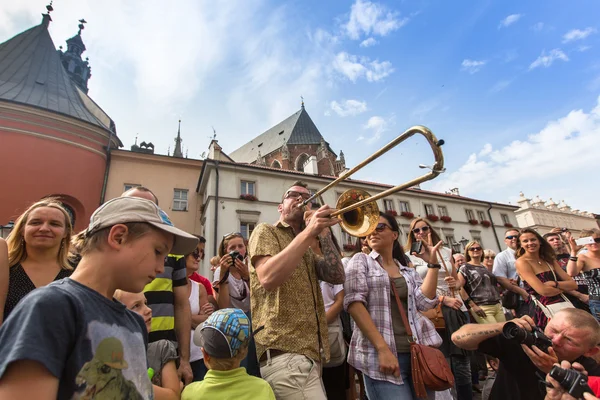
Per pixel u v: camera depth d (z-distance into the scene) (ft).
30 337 2.82
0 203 45.91
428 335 8.99
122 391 3.47
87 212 53.88
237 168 58.34
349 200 8.63
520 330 6.08
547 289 12.67
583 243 15.10
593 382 5.75
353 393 12.58
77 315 3.29
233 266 12.35
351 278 8.61
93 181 55.93
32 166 49.42
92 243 3.88
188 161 64.90
